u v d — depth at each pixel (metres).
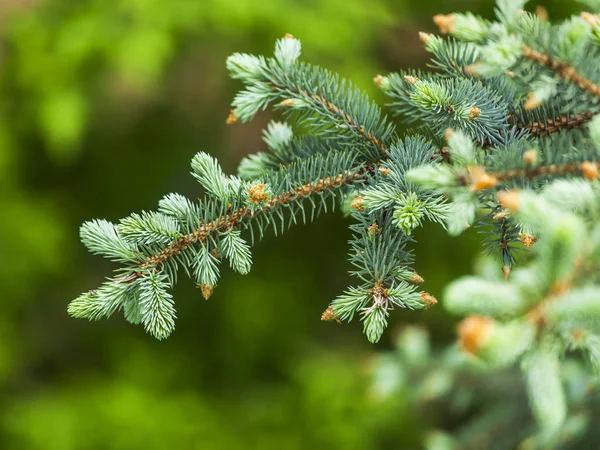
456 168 1.03
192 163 1.11
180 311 2.76
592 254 0.95
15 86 2.48
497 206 1.09
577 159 1.05
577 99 1.07
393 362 1.64
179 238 1.10
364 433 2.28
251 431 2.43
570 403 1.40
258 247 2.82
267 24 2.22
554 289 0.95
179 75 2.59
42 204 2.72
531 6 1.55
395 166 1.12
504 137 1.12
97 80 2.38
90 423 2.40
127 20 2.33
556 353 0.96
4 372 2.53
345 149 1.15
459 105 1.11
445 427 2.17
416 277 1.10
